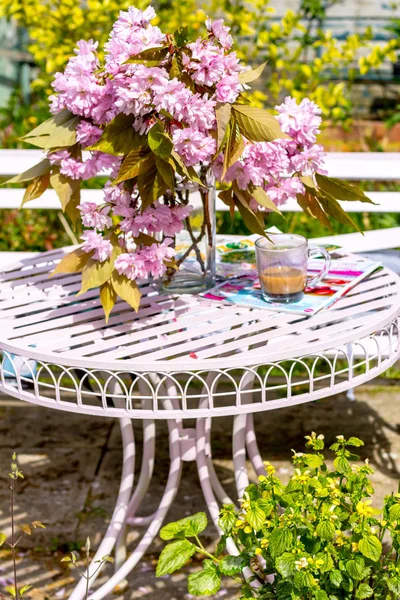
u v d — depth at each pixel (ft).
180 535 7.79
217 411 8.16
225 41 8.00
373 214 17.89
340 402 14.38
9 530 11.41
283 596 7.43
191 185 8.74
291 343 8.25
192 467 12.76
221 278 9.88
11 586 10.37
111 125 7.98
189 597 10.18
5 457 13.12
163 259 8.54
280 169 8.45
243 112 8.09
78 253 8.46
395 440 13.20
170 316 8.88
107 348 8.28
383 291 9.39
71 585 10.43
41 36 18.85
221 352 8.17
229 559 7.61
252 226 8.79
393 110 28.84
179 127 7.90
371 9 31.73
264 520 7.43
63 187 8.59
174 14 19.42
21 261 10.91
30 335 8.64
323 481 7.82
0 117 22.90
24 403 14.69
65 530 11.41
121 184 8.19
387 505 7.68
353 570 7.11
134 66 7.73
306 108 8.55
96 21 18.74
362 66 19.81
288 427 13.78
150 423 10.31
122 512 9.87
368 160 12.24
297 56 20.03
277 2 31.55
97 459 13.06
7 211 17.62
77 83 7.95
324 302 8.96
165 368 7.91
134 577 10.54
